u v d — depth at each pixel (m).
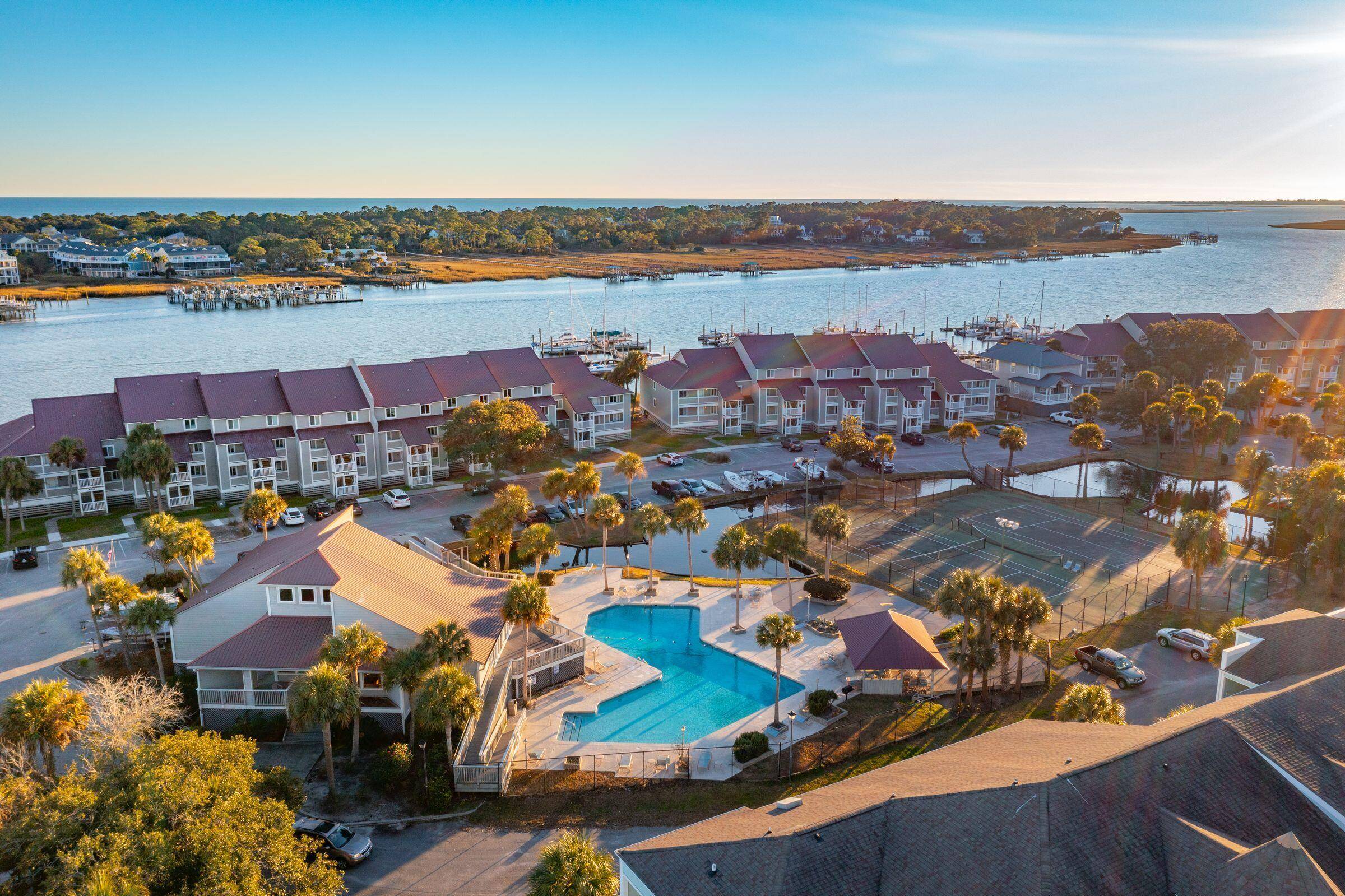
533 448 96.75
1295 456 106.38
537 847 42.41
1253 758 33.94
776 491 100.06
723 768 49.34
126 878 29.98
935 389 130.12
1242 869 27.58
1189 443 121.81
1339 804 32.59
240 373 99.06
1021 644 54.38
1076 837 29.81
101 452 90.88
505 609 54.16
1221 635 57.28
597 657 63.25
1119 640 63.44
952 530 86.94
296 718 44.31
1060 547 82.00
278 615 55.53
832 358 126.94
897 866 30.55
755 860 30.12
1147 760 33.03
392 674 48.81
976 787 32.53
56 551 80.06
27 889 32.72
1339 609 64.75
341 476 95.00
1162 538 84.69
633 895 31.56
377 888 39.47
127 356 193.88
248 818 34.22
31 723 40.84
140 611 55.09
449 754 47.06
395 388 102.75
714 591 74.31
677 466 108.12
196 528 65.00
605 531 74.62
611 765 49.66
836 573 77.06
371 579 57.53
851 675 60.00
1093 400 122.50
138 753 36.56
